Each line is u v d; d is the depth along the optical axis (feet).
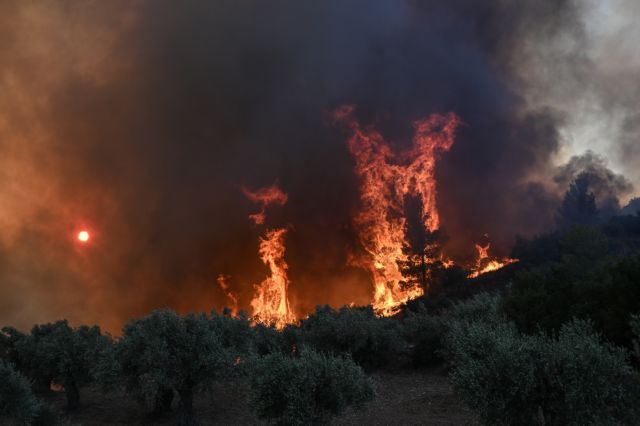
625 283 49.60
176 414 65.62
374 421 55.57
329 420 43.80
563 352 33.01
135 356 58.34
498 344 34.12
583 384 31.86
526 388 32.12
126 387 59.16
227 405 68.95
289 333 93.35
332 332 88.63
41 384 78.64
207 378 57.77
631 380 33.22
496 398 32.53
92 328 75.00
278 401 43.37
